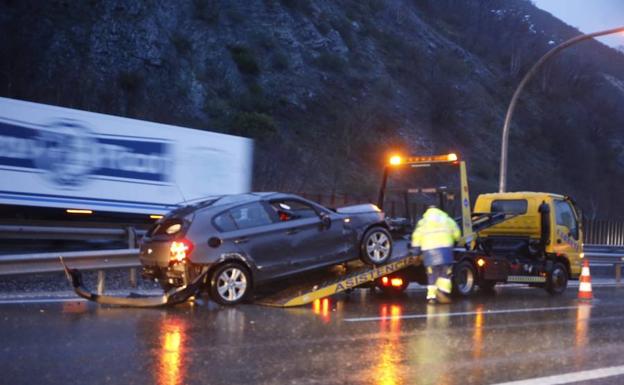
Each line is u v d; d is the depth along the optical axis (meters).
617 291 17.39
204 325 9.43
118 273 15.10
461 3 76.00
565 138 57.34
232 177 19.09
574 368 7.47
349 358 7.63
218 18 46.56
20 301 11.13
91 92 32.97
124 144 17.09
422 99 51.56
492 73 63.72
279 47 48.31
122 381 6.44
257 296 11.88
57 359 7.21
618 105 72.38
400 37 58.44
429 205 14.01
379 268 12.45
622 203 56.91
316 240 11.89
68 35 35.81
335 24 53.69
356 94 47.91
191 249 10.73
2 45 31.66
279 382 6.55
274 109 42.94
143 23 39.44
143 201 17.39
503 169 20.50
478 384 6.66
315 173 37.47
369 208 12.76
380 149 43.72
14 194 15.53
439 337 9.09
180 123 35.41
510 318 11.12
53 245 17.16
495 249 15.43
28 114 15.74
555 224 15.89
